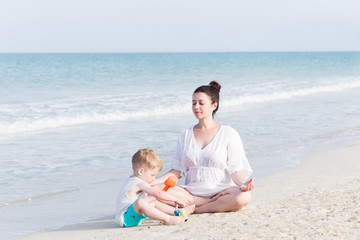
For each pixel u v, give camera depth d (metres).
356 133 12.38
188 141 5.34
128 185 4.98
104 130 13.14
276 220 4.71
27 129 13.27
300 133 12.37
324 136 11.91
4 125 13.52
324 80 33.91
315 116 15.95
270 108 18.48
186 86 28.09
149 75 38.28
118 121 14.98
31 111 16.14
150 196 5.07
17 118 14.64
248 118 15.40
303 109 18.08
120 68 48.94
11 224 5.51
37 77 33.12
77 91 24.31
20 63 60.03
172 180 4.95
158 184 5.23
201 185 5.26
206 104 5.22
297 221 4.61
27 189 7.31
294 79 34.91
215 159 5.20
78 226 5.25
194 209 5.29
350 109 18.05
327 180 7.00
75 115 15.41
